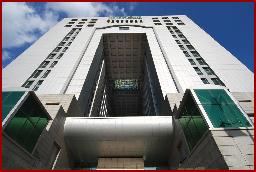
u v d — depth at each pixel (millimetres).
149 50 57250
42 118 20859
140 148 28719
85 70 44594
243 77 39781
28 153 16438
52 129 22594
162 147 28750
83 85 39688
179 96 31719
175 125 26719
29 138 17188
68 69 43938
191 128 19953
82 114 38844
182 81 39094
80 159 30453
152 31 65000
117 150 28781
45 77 41656
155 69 45719
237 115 17000
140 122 27719
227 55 48375
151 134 27234
